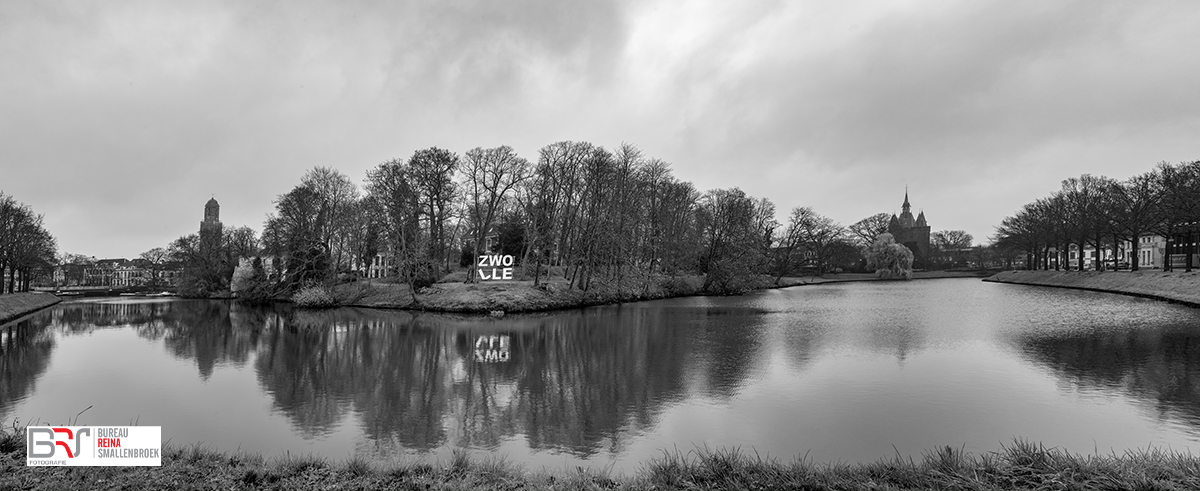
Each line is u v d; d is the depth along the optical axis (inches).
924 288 2787.9
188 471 291.3
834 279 3784.5
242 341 998.4
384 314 1520.7
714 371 654.5
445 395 553.3
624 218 1836.9
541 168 1771.7
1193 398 507.2
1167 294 1641.2
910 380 593.6
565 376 637.9
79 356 844.6
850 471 287.0
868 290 2642.7
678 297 2180.1
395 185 1825.8
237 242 2987.2
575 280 1924.2
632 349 828.6
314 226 2041.1
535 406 506.3
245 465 304.3
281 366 727.7
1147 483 245.3
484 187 1913.1
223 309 1929.1
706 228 2452.0
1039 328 1010.1
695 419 458.3
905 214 6250.0
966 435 412.2
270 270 2416.3
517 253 2166.6
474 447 394.6
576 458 369.1
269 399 545.6
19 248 2078.0
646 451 382.3
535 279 1749.5
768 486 265.4
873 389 554.6
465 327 1155.9
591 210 1734.7
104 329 1263.5
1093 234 2504.9
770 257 2822.3
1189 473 256.2
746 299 2021.4
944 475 265.7
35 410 511.2
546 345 879.1
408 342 936.3
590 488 268.1
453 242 2130.9
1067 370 634.8
